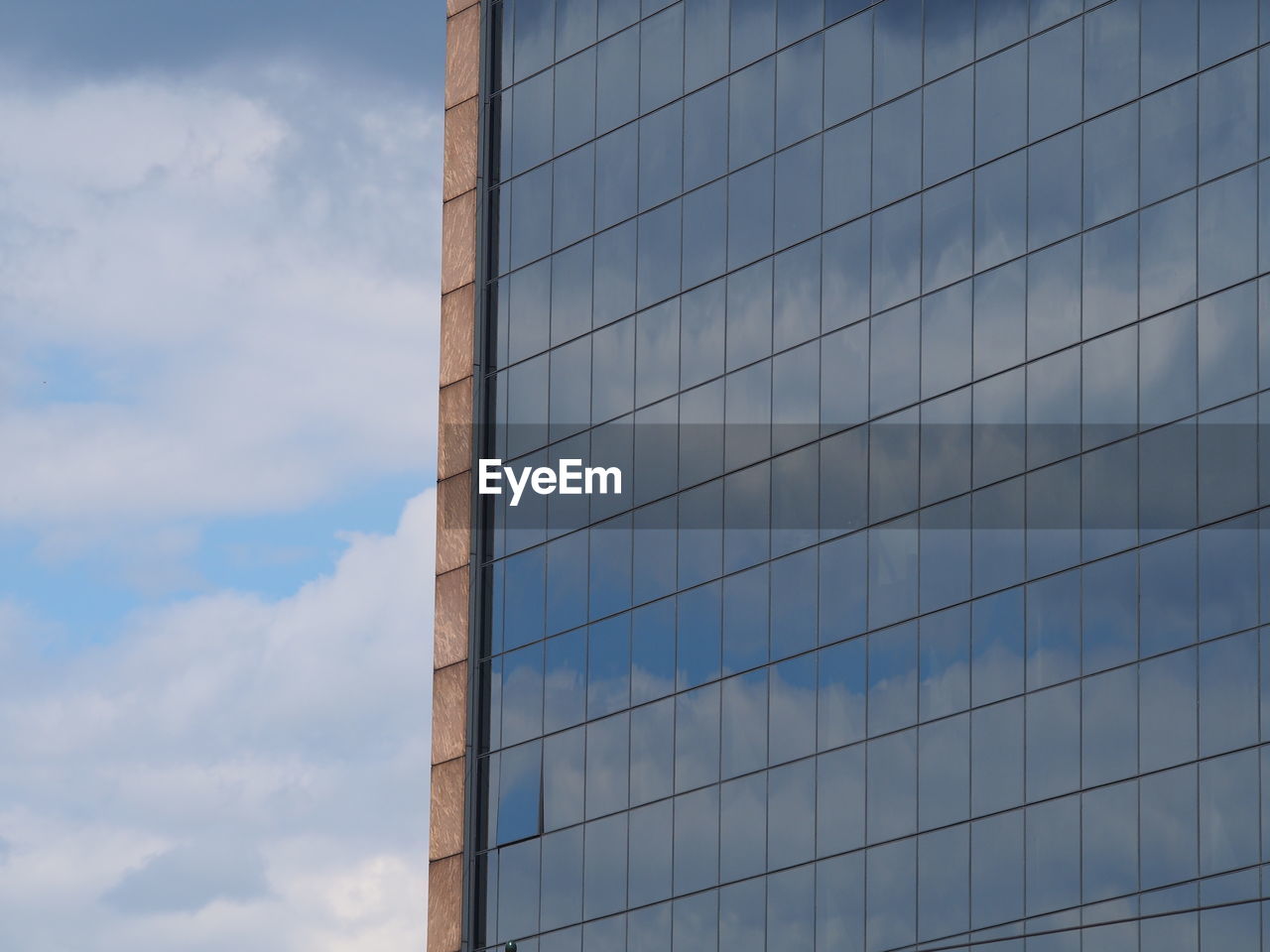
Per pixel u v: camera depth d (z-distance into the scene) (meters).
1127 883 63.50
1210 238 64.62
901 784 69.38
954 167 71.25
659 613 77.50
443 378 86.88
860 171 73.94
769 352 75.62
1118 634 64.94
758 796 73.19
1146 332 65.69
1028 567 67.38
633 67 81.94
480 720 82.94
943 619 69.25
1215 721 62.41
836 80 75.06
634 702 77.69
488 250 86.31
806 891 71.25
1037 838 65.75
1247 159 64.06
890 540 71.06
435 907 82.81
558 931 78.44
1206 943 61.59
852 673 71.31
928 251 71.62
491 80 87.38
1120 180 67.00
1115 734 64.50
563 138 83.94
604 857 77.50
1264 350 62.88
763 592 74.38
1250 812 61.28
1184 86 65.88
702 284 78.06
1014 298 69.06
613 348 80.75
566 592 80.75
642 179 80.81
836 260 74.06
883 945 68.88
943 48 72.19
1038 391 68.00
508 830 80.94
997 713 67.38
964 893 67.12
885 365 72.12
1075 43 68.69
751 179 77.19
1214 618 62.84
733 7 78.75
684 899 74.69
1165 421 64.88
